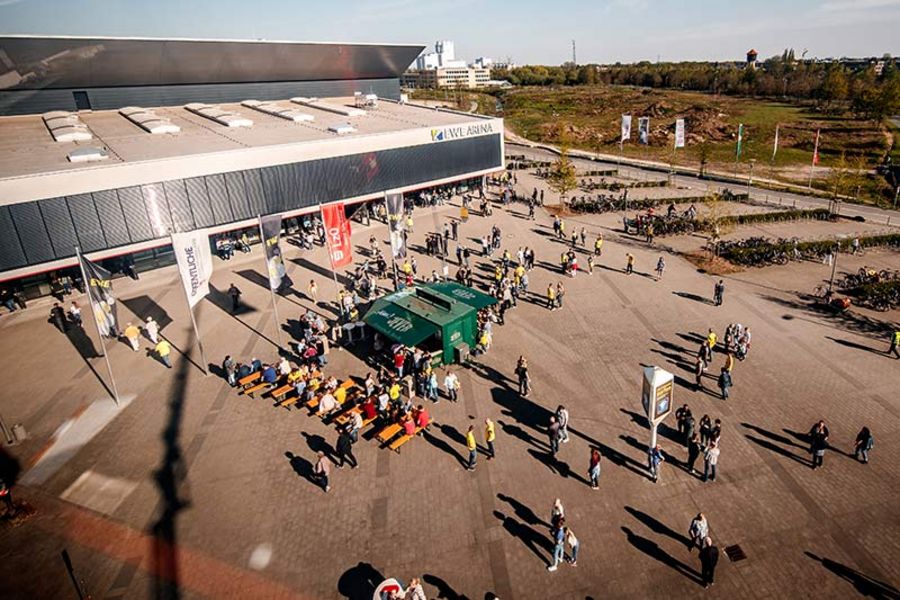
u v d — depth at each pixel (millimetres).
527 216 48688
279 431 21219
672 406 21750
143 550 16094
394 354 24297
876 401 21484
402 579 14836
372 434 20734
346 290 33781
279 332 27719
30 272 31781
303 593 14539
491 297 27516
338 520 16891
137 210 34594
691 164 74250
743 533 15836
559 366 24844
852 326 27625
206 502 17828
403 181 48125
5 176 30484
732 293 31969
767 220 45656
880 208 50188
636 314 29609
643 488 17656
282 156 39875
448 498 17547
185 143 40188
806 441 19453
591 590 14320
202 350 25734
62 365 26719
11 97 48062
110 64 49188
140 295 34250
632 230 44062
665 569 14820
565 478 18188
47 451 20578
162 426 21828
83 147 37969
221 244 39750
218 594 14578
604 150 87375
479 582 14664
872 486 17297
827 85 109750
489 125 53094
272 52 55906
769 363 24469
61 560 15859
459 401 22547
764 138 88250
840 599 13852
